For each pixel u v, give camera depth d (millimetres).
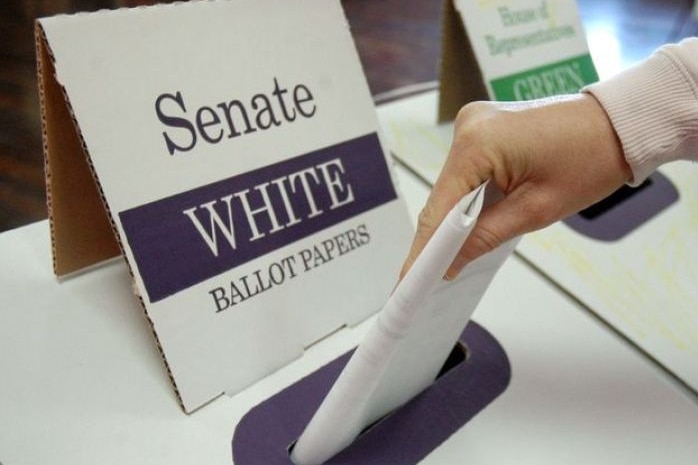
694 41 548
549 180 505
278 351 603
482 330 664
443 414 600
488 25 846
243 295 591
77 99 535
